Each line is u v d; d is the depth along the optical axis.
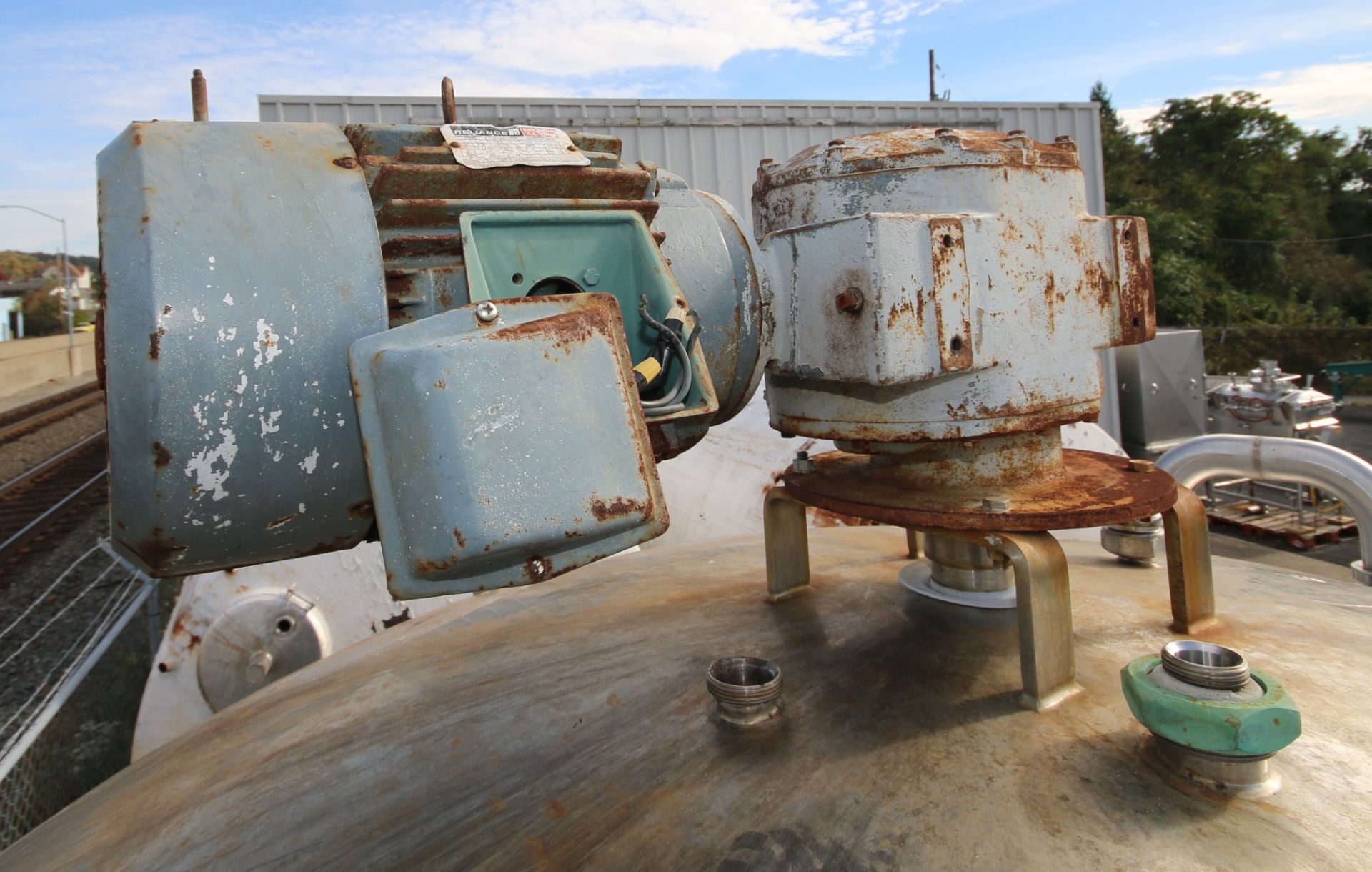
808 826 1.07
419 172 1.05
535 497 0.91
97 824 1.41
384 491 0.92
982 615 1.59
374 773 1.29
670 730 1.29
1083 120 8.48
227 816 1.26
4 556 7.59
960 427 1.34
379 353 0.92
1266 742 1.04
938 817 1.07
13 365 24.72
